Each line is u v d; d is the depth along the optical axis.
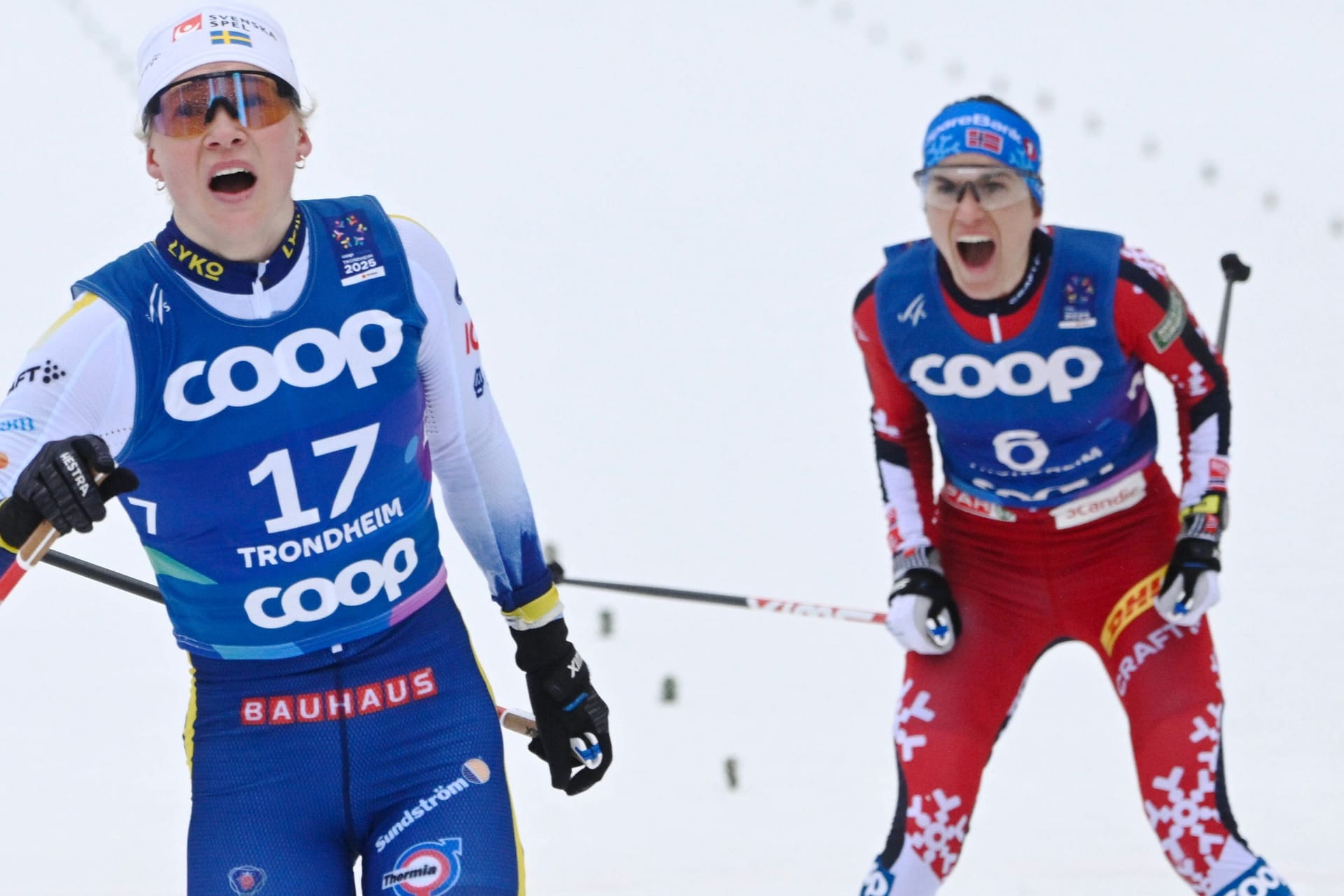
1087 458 13.27
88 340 8.91
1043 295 12.72
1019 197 12.37
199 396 9.09
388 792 9.77
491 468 10.58
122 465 9.21
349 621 9.76
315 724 9.71
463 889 9.26
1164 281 12.84
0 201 37.66
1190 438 13.56
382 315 9.46
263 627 9.66
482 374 10.44
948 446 13.71
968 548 13.80
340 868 9.75
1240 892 12.02
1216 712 12.59
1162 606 12.79
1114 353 12.86
